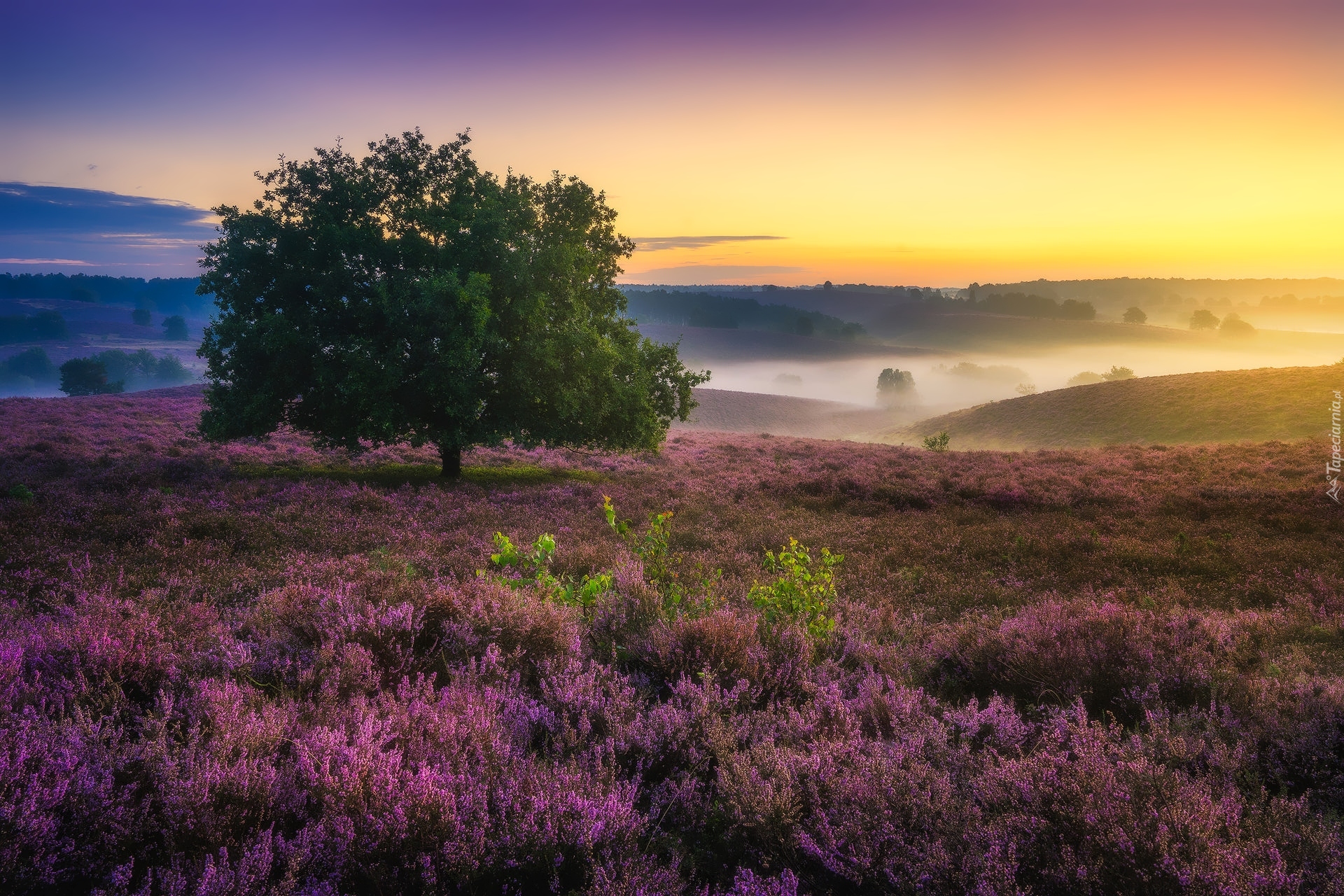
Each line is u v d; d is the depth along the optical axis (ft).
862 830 8.66
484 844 8.20
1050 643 16.60
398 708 11.49
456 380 66.90
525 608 17.04
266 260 72.64
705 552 39.37
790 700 14.28
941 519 52.90
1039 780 9.26
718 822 9.98
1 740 8.71
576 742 11.34
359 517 46.78
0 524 36.22
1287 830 8.60
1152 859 7.65
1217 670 15.76
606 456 105.91
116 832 7.81
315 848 7.83
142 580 26.91
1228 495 58.49
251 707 11.16
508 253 73.61
